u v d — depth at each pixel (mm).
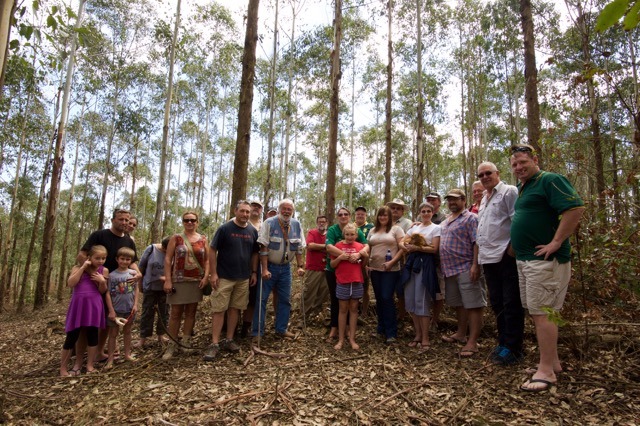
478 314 4172
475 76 17547
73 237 28719
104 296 4371
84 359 4684
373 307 6125
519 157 3344
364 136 26891
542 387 3072
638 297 3891
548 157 4469
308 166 31828
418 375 3688
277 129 22422
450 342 4633
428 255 4551
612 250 3785
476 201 5215
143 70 16016
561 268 3143
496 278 3955
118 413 3104
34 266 28781
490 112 19891
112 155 20750
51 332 6832
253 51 6758
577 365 3445
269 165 12664
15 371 4566
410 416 2900
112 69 15617
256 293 5023
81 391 3617
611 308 4113
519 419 2730
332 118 8148
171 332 4656
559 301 3160
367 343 4785
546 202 3174
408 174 25500
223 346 4805
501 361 3705
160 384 3674
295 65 16312
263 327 5105
